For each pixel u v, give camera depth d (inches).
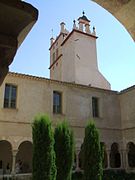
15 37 56.5
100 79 1318.9
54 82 871.1
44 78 846.5
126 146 932.0
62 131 621.0
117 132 957.2
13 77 795.4
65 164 589.3
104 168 909.8
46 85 854.5
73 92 904.9
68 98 885.8
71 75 1290.6
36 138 553.6
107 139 924.0
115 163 976.9
